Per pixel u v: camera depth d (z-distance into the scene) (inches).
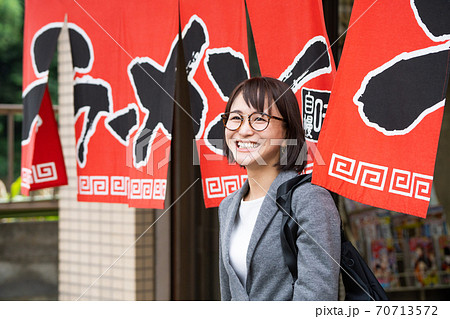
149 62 106.7
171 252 151.0
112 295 158.2
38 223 250.4
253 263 73.5
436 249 179.2
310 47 91.9
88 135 115.2
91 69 113.6
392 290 173.3
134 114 109.1
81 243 167.9
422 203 77.7
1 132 371.6
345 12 158.7
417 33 78.9
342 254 73.9
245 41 99.3
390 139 80.9
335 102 85.0
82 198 116.7
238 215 80.1
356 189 83.3
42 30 116.2
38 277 246.5
